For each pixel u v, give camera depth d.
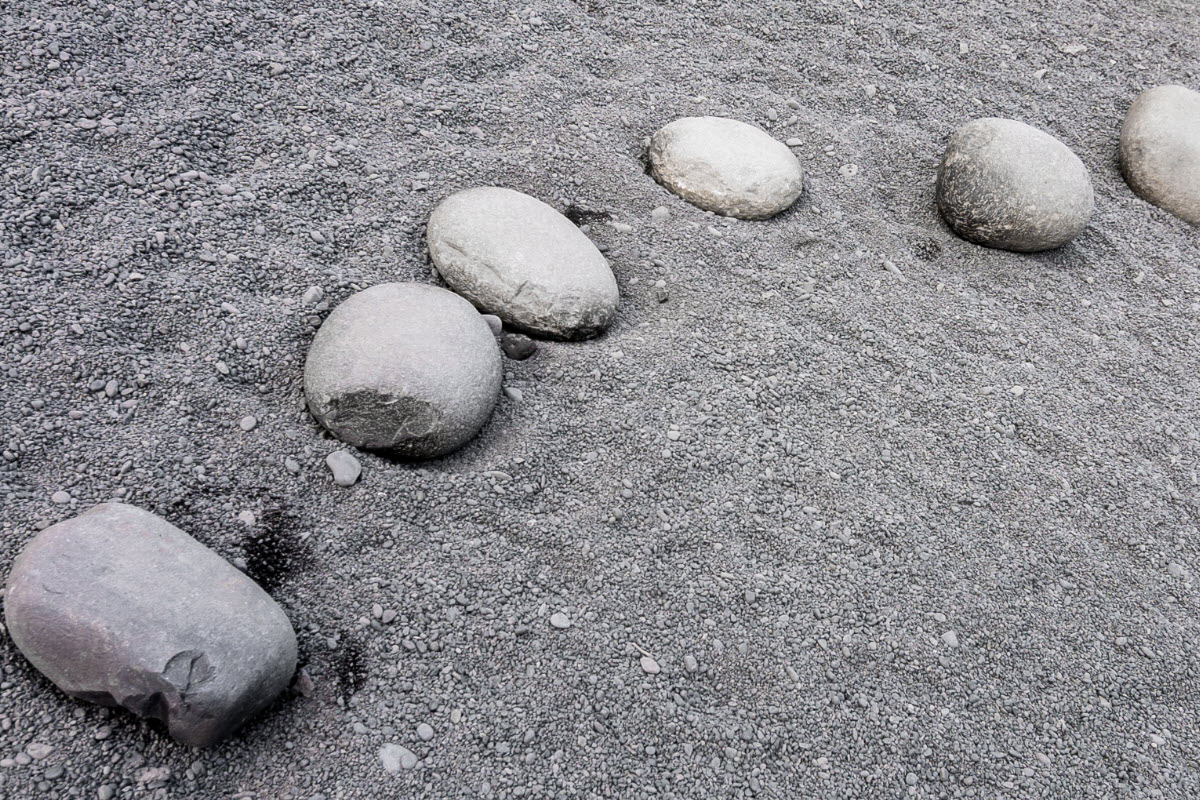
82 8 2.79
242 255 2.48
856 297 2.96
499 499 2.23
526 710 1.92
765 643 2.11
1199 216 3.58
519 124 3.13
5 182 2.38
